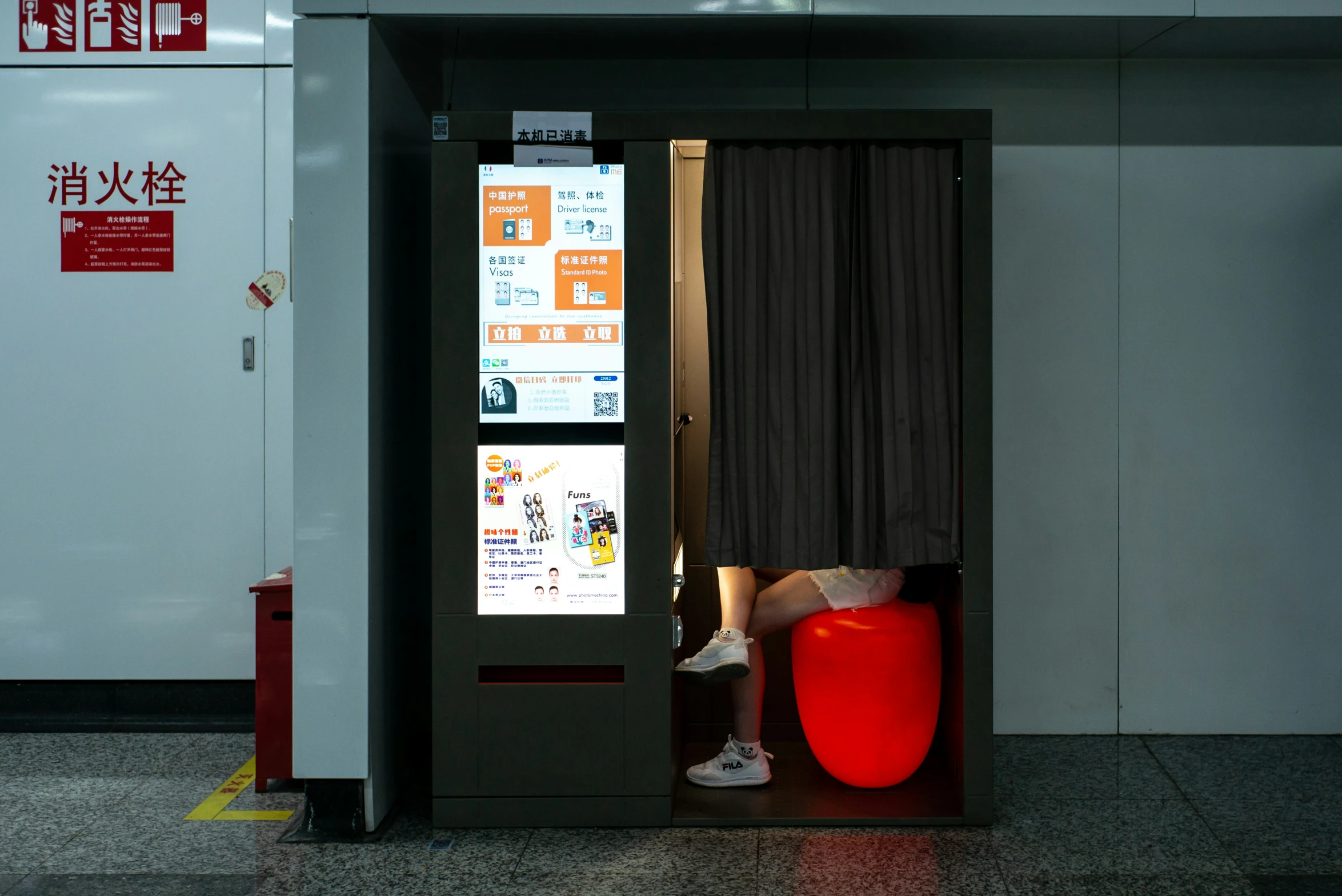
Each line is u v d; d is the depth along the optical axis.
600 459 3.26
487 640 3.28
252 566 4.43
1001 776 3.76
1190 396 4.16
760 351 3.27
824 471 3.28
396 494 3.51
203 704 4.41
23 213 4.39
